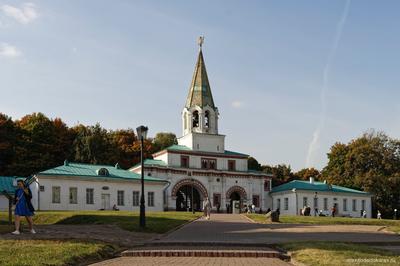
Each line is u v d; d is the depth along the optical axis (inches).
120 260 706.2
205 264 664.4
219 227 1370.6
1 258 589.0
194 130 3503.9
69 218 1577.3
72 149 3725.4
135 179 2957.7
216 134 3511.3
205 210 1850.4
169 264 658.8
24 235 863.1
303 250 763.4
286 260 746.8
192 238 1019.3
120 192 2913.4
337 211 3521.2
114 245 823.1
